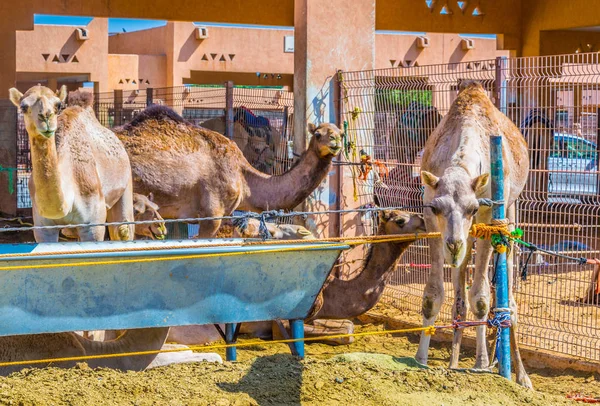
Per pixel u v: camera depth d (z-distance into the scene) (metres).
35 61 27.19
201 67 28.38
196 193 10.38
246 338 9.02
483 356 7.23
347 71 11.55
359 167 11.40
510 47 18.67
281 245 6.10
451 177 6.48
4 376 5.72
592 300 10.11
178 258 5.70
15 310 5.43
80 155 7.66
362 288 8.84
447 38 27.55
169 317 5.81
